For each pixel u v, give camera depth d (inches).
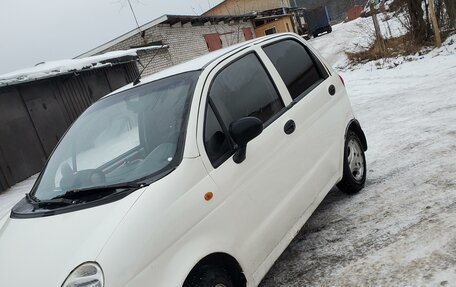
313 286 124.9
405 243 131.8
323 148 155.9
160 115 119.9
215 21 1076.5
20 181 395.5
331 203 179.6
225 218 107.6
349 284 120.3
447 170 176.2
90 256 84.3
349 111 182.1
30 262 90.5
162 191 97.7
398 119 278.2
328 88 172.2
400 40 563.8
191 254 96.0
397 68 478.0
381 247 134.0
